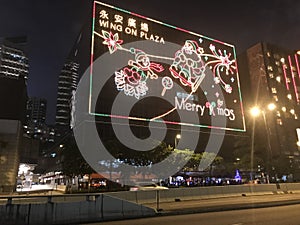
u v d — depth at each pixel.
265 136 87.38
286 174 75.25
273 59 99.00
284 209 17.70
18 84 52.09
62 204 14.41
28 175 77.94
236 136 84.00
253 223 12.23
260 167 70.38
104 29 68.56
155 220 14.49
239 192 30.91
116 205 15.77
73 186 49.22
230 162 77.69
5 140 47.59
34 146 75.94
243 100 101.06
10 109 50.00
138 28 73.69
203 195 27.84
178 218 15.00
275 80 95.88
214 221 13.23
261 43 99.44
